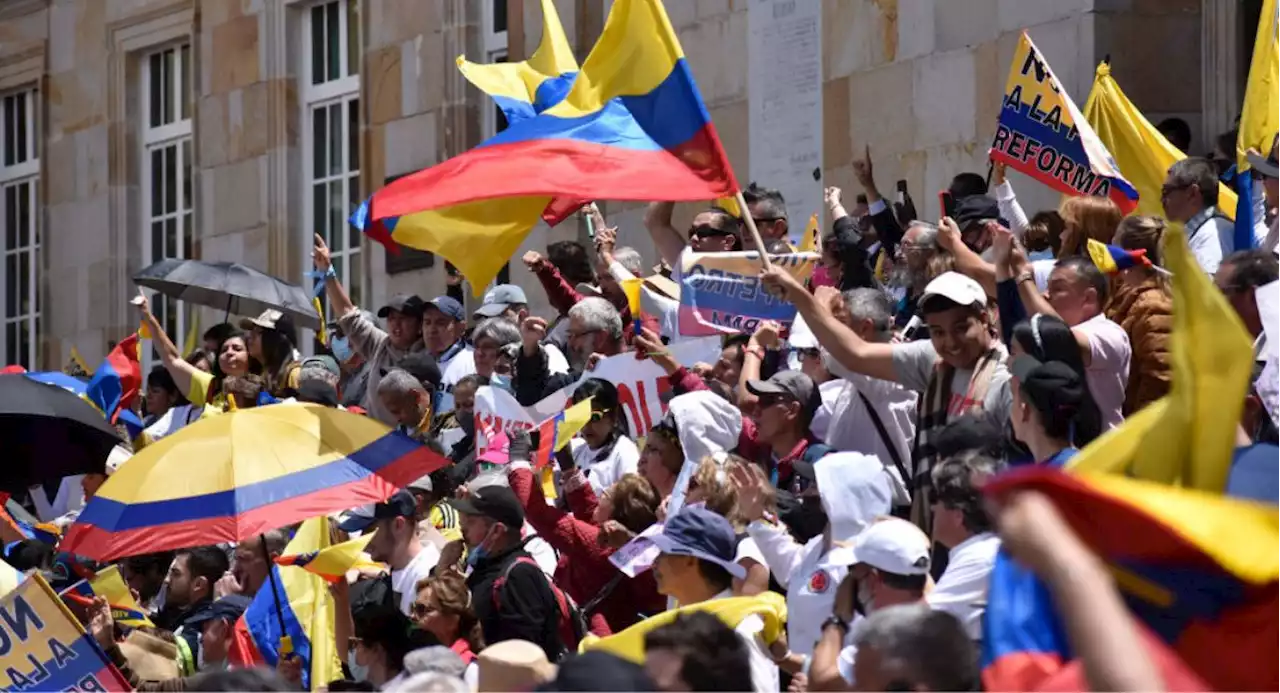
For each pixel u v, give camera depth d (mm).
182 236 30734
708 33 20766
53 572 14938
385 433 11664
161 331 18406
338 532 13211
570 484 12102
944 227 11055
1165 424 4945
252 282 19547
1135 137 14398
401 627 10891
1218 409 4910
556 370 14789
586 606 11031
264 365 18891
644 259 21516
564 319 15773
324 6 28266
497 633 10719
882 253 15703
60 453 14102
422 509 13344
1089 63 16875
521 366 14234
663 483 11828
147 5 30766
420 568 12117
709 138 10766
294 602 12336
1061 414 8250
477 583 11008
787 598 9547
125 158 31281
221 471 11352
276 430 11555
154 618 13930
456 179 11094
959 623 6020
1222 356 4922
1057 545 3766
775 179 19844
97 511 11438
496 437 13500
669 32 10914
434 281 25438
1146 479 4953
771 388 11102
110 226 31406
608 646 8438
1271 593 4793
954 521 8039
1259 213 13094
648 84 11016
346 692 10094
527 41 23484
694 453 11539
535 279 23047
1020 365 8422
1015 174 17453
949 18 18219
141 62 31438
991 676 5141
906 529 8070
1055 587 3766
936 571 9062
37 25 32719
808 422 11156
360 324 17531
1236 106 16625
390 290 26062
